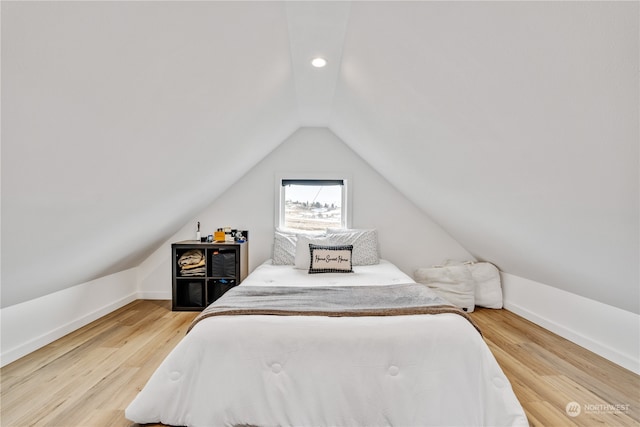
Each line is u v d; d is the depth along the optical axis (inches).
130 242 112.8
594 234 66.7
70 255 85.9
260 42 71.1
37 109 42.8
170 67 55.1
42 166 51.5
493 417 59.0
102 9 38.0
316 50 87.1
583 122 46.1
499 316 129.6
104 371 82.4
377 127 108.3
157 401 60.9
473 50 50.5
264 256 155.9
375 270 126.0
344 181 159.0
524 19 40.1
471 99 60.5
